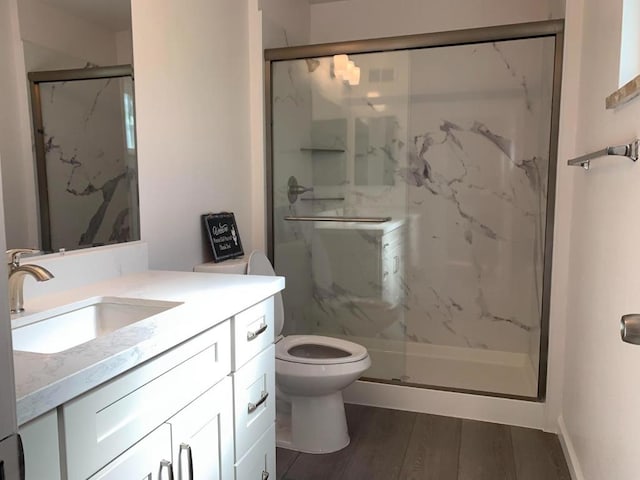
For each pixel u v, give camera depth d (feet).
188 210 7.05
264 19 8.70
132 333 3.30
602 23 5.56
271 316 5.24
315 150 10.12
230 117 8.11
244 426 4.65
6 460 1.68
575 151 7.06
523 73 9.32
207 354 4.00
